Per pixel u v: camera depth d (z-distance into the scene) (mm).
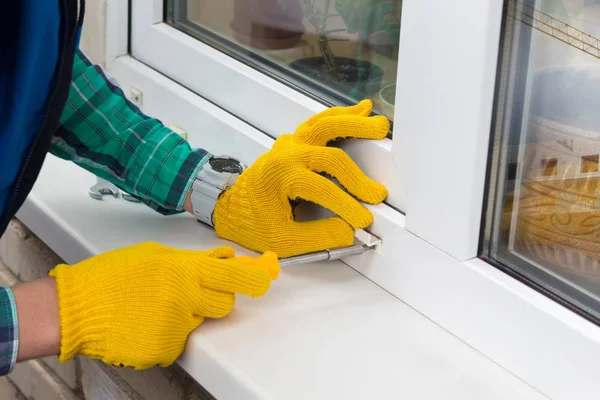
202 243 941
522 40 704
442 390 722
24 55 714
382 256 867
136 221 988
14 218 1221
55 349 748
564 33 673
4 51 733
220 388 748
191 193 953
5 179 761
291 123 983
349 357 757
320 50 965
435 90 751
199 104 1112
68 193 1050
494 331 755
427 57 751
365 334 794
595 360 670
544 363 715
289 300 844
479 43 692
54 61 734
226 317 808
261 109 1031
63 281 755
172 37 1157
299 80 1006
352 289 875
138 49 1240
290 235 875
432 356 769
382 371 742
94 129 955
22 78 722
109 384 1090
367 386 720
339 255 859
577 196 697
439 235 788
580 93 675
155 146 961
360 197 870
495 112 725
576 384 692
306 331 793
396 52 864
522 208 747
